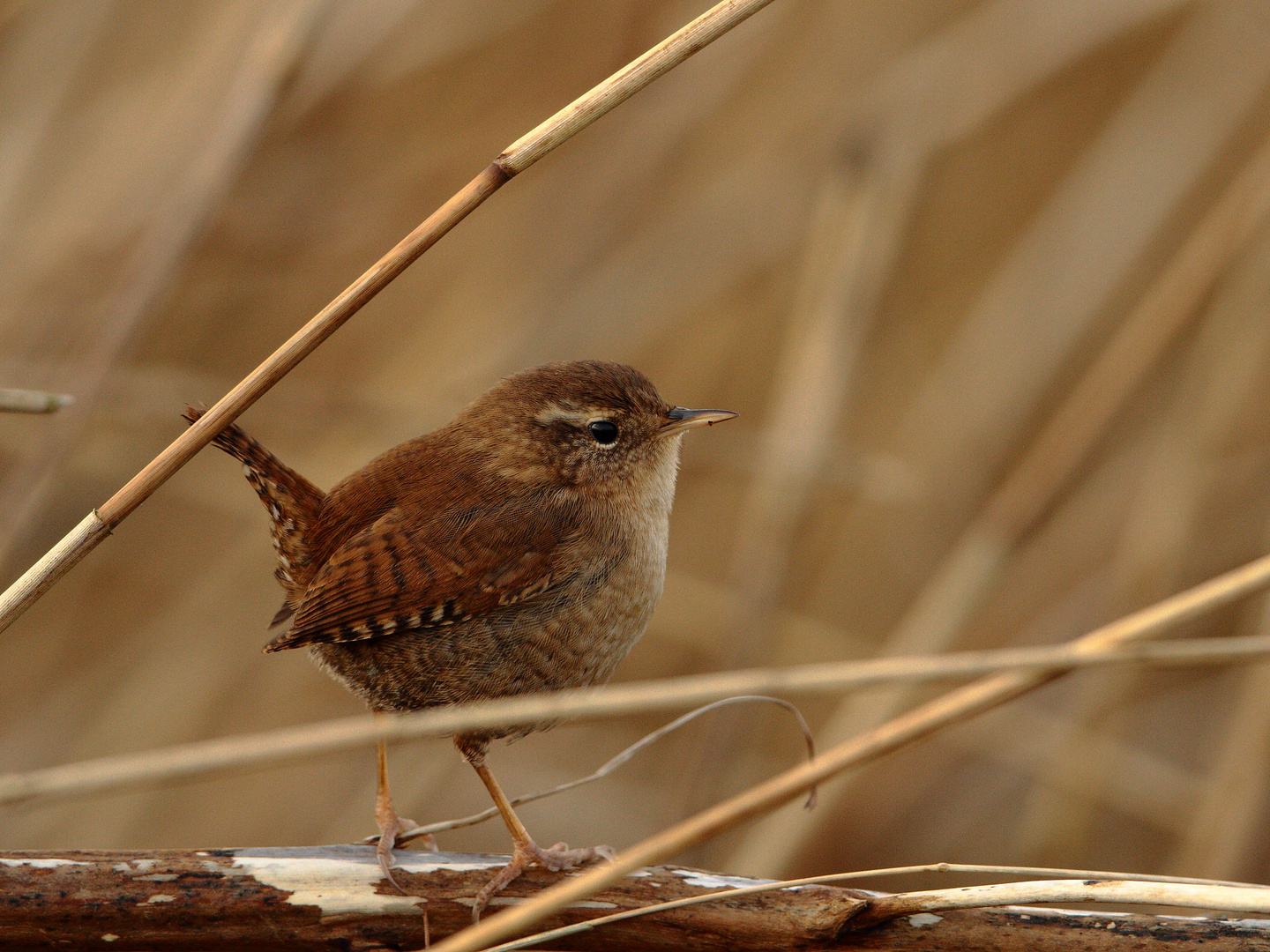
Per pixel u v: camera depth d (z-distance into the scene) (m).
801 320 10.90
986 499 11.45
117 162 10.69
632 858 4.40
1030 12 11.19
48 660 10.84
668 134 11.73
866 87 11.42
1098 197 11.39
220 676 10.48
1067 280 11.40
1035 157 12.53
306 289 11.58
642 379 7.79
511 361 11.17
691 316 11.77
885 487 11.18
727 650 10.39
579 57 11.62
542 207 11.81
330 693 10.98
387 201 11.68
